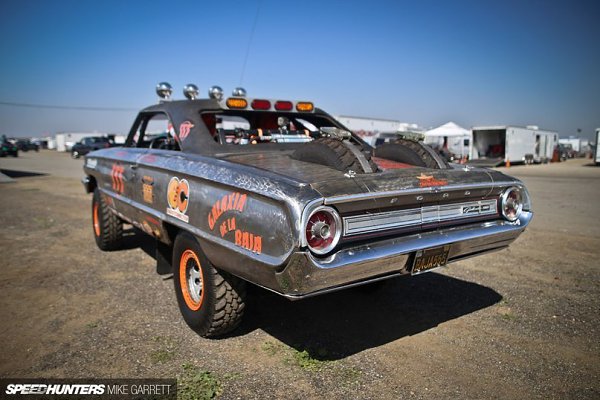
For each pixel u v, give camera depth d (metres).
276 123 4.53
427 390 2.58
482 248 3.17
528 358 2.95
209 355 2.98
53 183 14.88
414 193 2.64
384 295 4.10
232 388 2.60
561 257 5.32
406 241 2.68
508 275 4.66
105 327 3.40
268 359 2.93
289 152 3.63
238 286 3.02
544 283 4.41
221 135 3.93
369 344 3.15
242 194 2.60
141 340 3.19
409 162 3.43
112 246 5.46
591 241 6.11
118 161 4.55
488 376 2.74
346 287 2.54
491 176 3.22
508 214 3.29
